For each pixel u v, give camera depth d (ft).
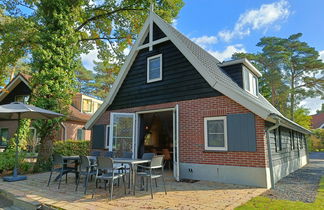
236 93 21.91
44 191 18.72
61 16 33.42
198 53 29.71
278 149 26.37
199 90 25.23
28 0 35.99
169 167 34.06
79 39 41.86
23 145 40.27
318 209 13.65
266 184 20.04
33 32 34.50
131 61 32.30
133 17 47.85
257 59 95.40
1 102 63.21
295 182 23.57
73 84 36.06
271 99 96.17
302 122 85.30
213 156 23.32
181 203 15.02
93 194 17.26
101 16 46.09
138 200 15.80
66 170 21.48
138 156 30.45
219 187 20.30
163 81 28.66
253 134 21.07
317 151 85.92
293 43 94.63
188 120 25.59
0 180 24.22
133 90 31.76
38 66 32.76
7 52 37.93
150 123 38.11
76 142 49.62
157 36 30.35
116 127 29.30
